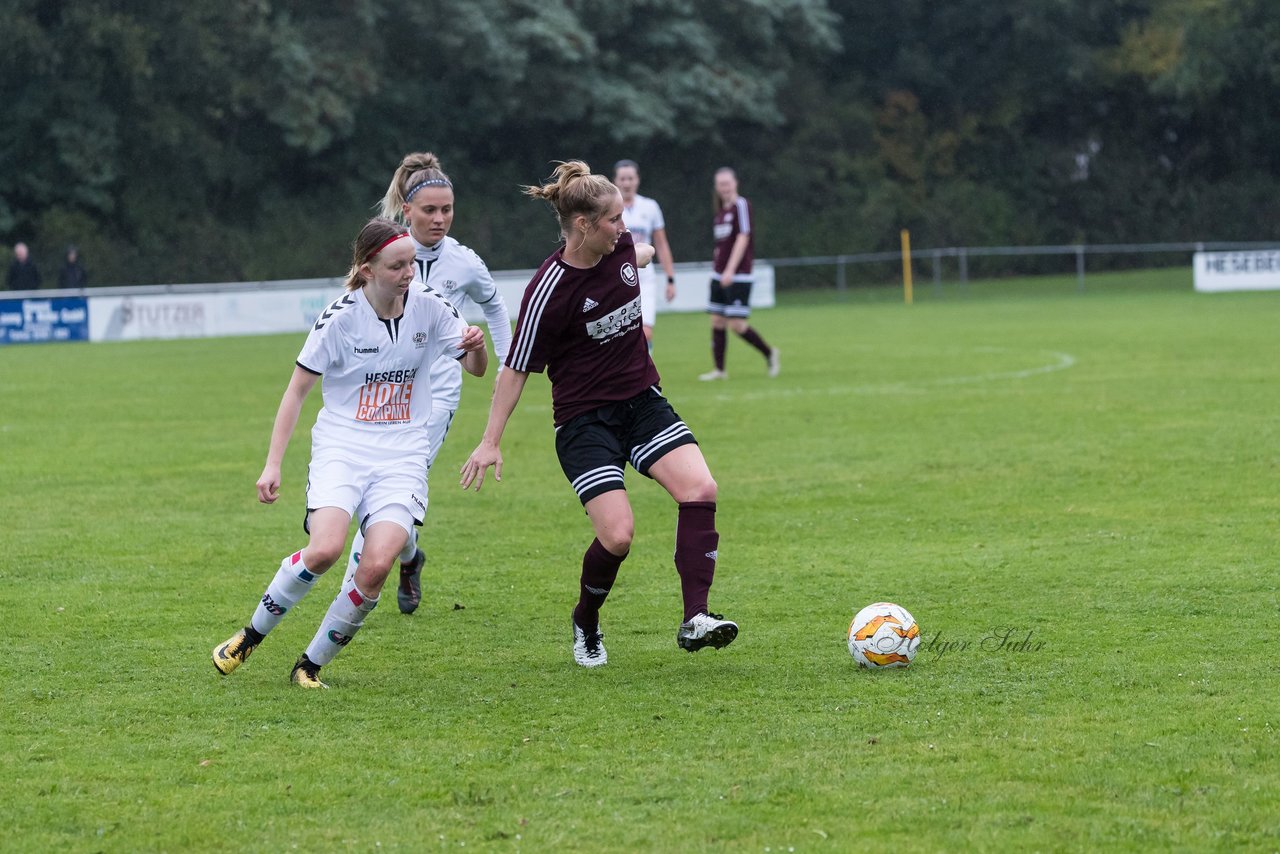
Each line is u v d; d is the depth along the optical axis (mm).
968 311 89812
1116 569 19203
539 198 14906
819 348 61000
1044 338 62875
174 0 104312
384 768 11891
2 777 11742
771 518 23656
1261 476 26031
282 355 64250
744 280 46938
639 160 132375
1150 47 137875
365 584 14297
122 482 28266
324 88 108875
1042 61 141375
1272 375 43344
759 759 11922
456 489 27094
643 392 15336
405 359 14773
